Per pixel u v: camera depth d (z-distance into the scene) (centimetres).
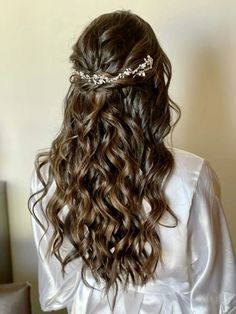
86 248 90
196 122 150
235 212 157
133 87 82
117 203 85
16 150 166
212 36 142
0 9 152
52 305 103
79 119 86
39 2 149
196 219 89
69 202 89
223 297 97
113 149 83
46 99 159
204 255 92
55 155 90
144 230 85
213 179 90
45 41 153
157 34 145
